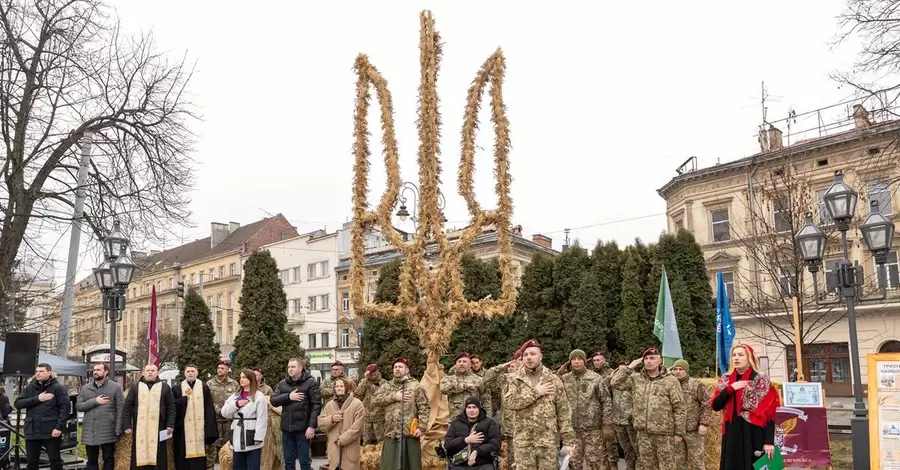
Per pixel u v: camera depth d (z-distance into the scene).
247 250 63.03
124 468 10.98
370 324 20.98
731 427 7.18
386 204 10.27
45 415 11.24
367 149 10.48
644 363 9.36
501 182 10.25
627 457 11.20
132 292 76.69
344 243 56.12
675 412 8.98
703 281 17.64
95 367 10.98
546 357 18.81
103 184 19.00
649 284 17.73
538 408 7.31
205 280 65.88
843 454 14.41
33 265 20.28
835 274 11.04
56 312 21.41
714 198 32.78
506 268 10.16
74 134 18.47
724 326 12.60
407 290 10.13
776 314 24.91
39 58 18.19
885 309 28.00
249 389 10.11
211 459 14.48
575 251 19.42
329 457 10.45
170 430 10.50
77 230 18.33
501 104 10.38
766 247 22.19
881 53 14.95
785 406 10.69
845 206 11.24
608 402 10.62
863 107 16.55
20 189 18.08
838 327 29.36
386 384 9.94
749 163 30.73
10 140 18.17
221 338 62.84
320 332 56.25
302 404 10.27
